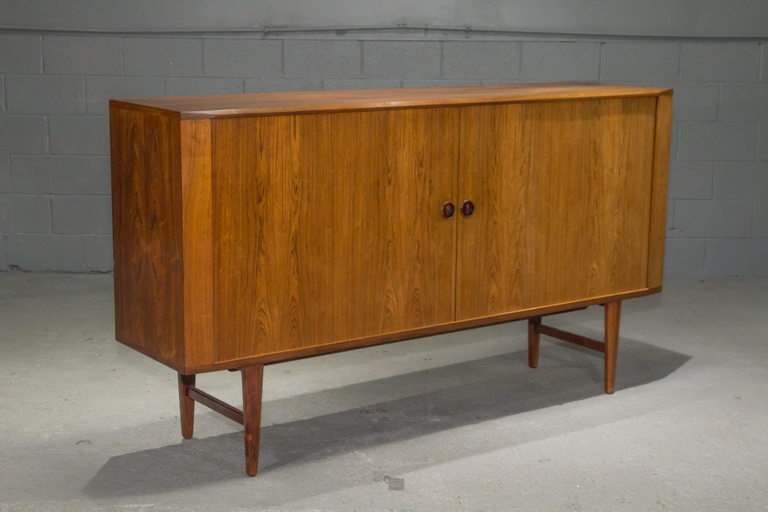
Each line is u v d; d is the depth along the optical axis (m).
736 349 4.25
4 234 5.38
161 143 2.71
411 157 3.05
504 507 2.79
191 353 2.74
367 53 5.29
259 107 2.76
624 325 4.61
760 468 3.06
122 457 3.11
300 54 5.29
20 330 4.42
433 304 3.20
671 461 3.11
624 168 3.55
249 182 2.76
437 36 5.29
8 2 5.18
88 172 5.36
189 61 5.27
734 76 5.31
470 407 3.57
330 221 2.93
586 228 3.50
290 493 2.87
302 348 2.95
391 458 3.12
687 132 5.37
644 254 3.70
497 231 3.29
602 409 3.55
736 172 5.38
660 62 5.31
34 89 5.27
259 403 2.95
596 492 2.89
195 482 2.94
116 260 3.02
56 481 2.93
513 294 3.38
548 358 4.15
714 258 5.46
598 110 3.44
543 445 3.22
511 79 5.33
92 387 3.72
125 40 5.24
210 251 2.71
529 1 5.25
